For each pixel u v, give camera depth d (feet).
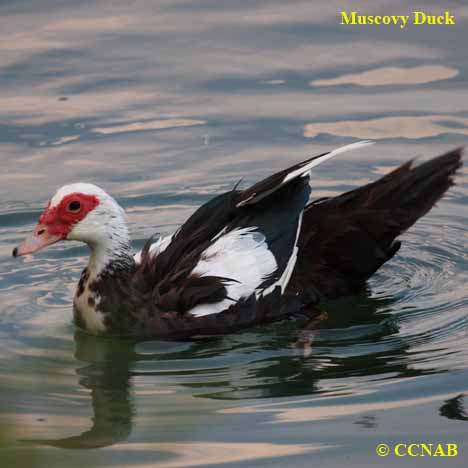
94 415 34.65
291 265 42.04
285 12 68.59
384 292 44.93
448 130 56.13
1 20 67.97
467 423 33.19
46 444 32.22
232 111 58.75
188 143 56.13
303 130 56.80
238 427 33.40
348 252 43.78
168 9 69.46
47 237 40.63
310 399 35.37
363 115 57.93
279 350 40.09
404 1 68.95
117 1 70.23
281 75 61.82
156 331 40.86
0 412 18.85
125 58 63.72
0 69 62.59
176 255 42.29
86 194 40.47
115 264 41.11
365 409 34.42
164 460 31.22
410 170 45.24
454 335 40.47
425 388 35.86
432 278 46.03
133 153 55.36
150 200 51.90
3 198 51.83
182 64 63.10
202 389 36.65
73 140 56.44
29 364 38.96
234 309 41.24
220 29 66.64
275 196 42.91
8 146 55.93
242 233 42.19
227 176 53.21
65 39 65.82
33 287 45.91
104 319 41.16
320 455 31.42
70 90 60.90
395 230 44.06
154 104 59.57
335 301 44.21
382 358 38.93
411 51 63.41
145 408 35.06
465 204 52.16
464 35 64.44
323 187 52.54
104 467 30.37
